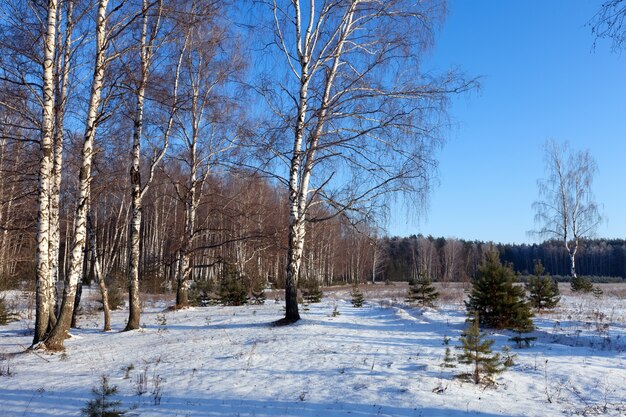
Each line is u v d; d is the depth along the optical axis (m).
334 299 28.05
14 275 29.97
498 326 13.42
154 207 39.97
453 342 11.22
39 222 12.20
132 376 8.66
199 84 19.77
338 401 6.79
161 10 12.09
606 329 12.83
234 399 6.97
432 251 80.94
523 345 10.80
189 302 23.97
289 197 14.57
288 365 8.98
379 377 7.95
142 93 14.39
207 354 10.32
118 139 16.92
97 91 12.48
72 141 15.35
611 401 6.81
